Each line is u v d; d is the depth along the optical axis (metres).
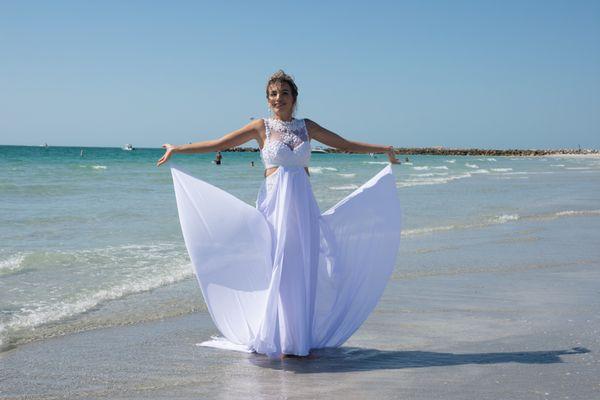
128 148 135.75
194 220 4.40
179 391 3.60
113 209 14.38
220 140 4.55
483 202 17.38
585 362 4.11
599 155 147.12
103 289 6.37
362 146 4.72
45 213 13.30
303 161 4.45
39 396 3.49
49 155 77.69
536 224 12.14
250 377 3.87
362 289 4.62
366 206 4.63
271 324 4.25
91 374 3.89
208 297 4.43
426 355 4.34
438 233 10.84
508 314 5.50
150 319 5.32
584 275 7.24
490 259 8.27
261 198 4.59
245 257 4.41
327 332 4.53
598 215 13.86
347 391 3.59
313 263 4.42
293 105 4.62
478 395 3.50
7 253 8.33
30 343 4.55
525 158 124.81
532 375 3.85
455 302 5.96
